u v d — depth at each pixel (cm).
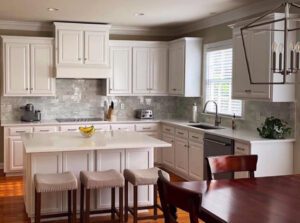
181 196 211
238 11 573
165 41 773
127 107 766
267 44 454
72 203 409
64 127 662
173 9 573
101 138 459
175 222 224
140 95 736
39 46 666
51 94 679
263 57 462
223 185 278
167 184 224
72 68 672
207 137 549
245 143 457
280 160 461
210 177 311
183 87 684
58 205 430
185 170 625
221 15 613
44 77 672
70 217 410
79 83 734
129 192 452
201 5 545
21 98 700
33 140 438
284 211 221
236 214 216
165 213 230
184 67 680
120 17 640
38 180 374
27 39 658
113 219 429
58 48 667
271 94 452
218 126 616
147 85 736
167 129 695
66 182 374
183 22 691
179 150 647
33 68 665
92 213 424
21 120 681
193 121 682
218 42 634
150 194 459
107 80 715
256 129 541
